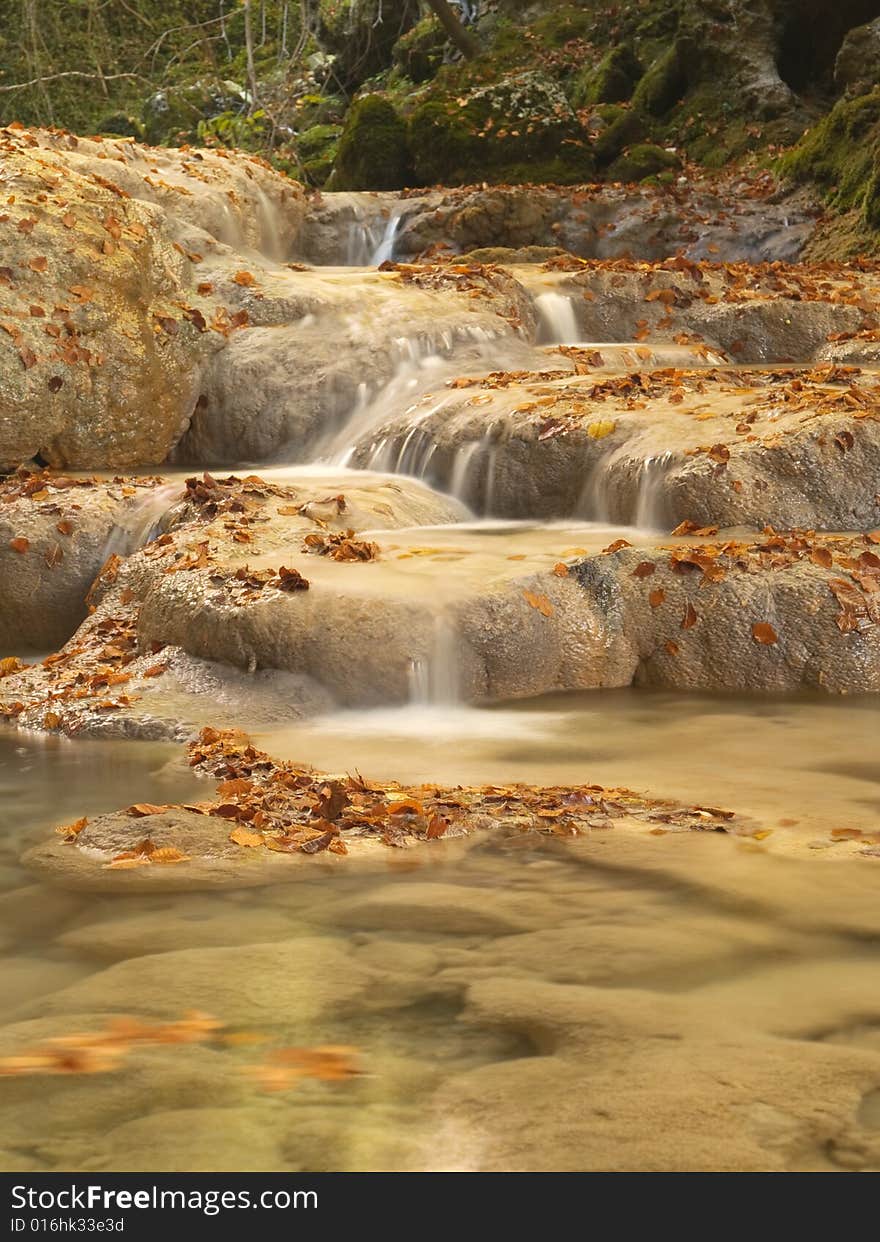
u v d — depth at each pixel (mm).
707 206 19875
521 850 4875
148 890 4535
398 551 8133
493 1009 3539
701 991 3652
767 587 7559
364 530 8844
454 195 19609
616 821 5172
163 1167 2832
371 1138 2930
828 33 22750
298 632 7141
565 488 9617
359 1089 3131
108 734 6730
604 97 24625
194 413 12289
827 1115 2984
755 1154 2842
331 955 3934
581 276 14172
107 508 9266
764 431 9000
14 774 6066
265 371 12219
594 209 19531
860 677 7395
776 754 6199
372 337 12352
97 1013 3557
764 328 13586
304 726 6855
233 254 13570
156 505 9242
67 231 11508
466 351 12414
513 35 26375
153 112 29891
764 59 22875
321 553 8047
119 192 12539
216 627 7230
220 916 4285
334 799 5254
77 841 5062
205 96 29562
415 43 29469
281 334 12500
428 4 26906
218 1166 2838
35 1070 3230
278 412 12078
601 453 9453
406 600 7258
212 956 3941
